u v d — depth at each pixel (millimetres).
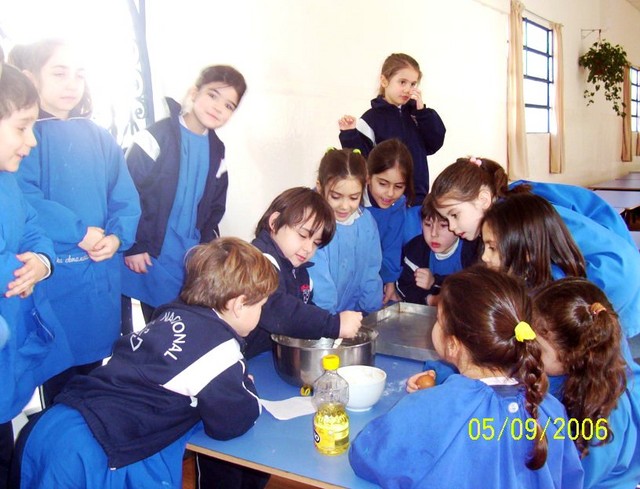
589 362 1069
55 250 1622
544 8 6695
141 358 1199
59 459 1122
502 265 1343
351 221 2014
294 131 3088
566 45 7531
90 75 1992
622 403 1196
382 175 2180
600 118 9047
